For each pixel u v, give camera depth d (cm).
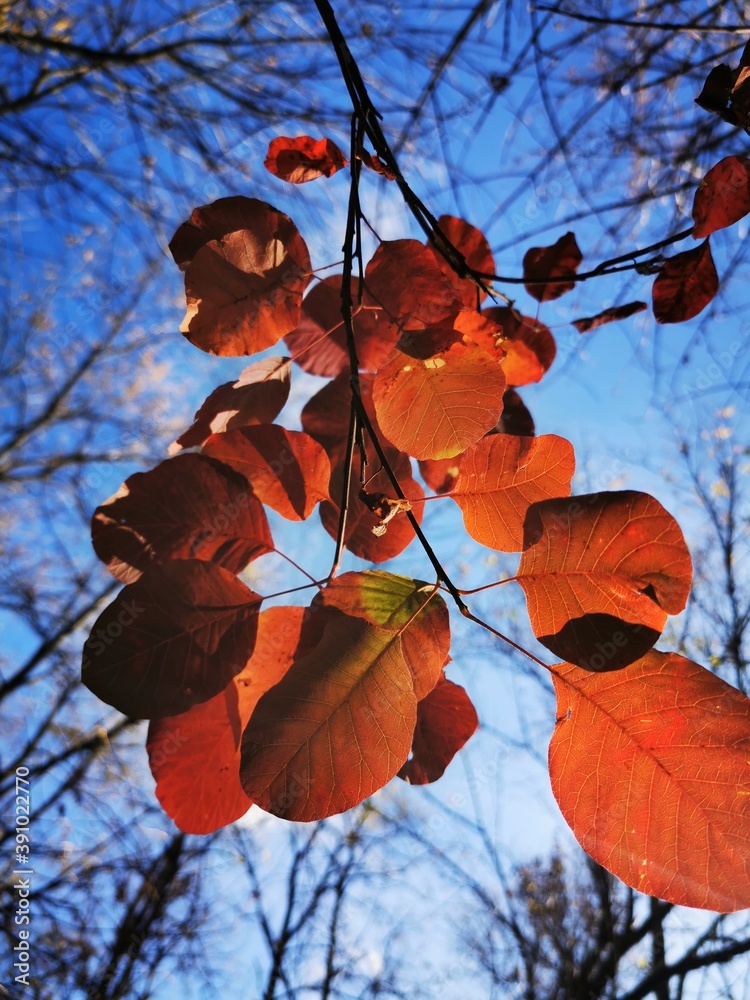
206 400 30
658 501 24
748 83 32
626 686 24
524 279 35
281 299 30
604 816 25
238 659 25
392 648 25
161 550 26
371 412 31
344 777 24
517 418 36
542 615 25
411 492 29
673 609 24
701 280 34
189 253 30
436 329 28
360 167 34
